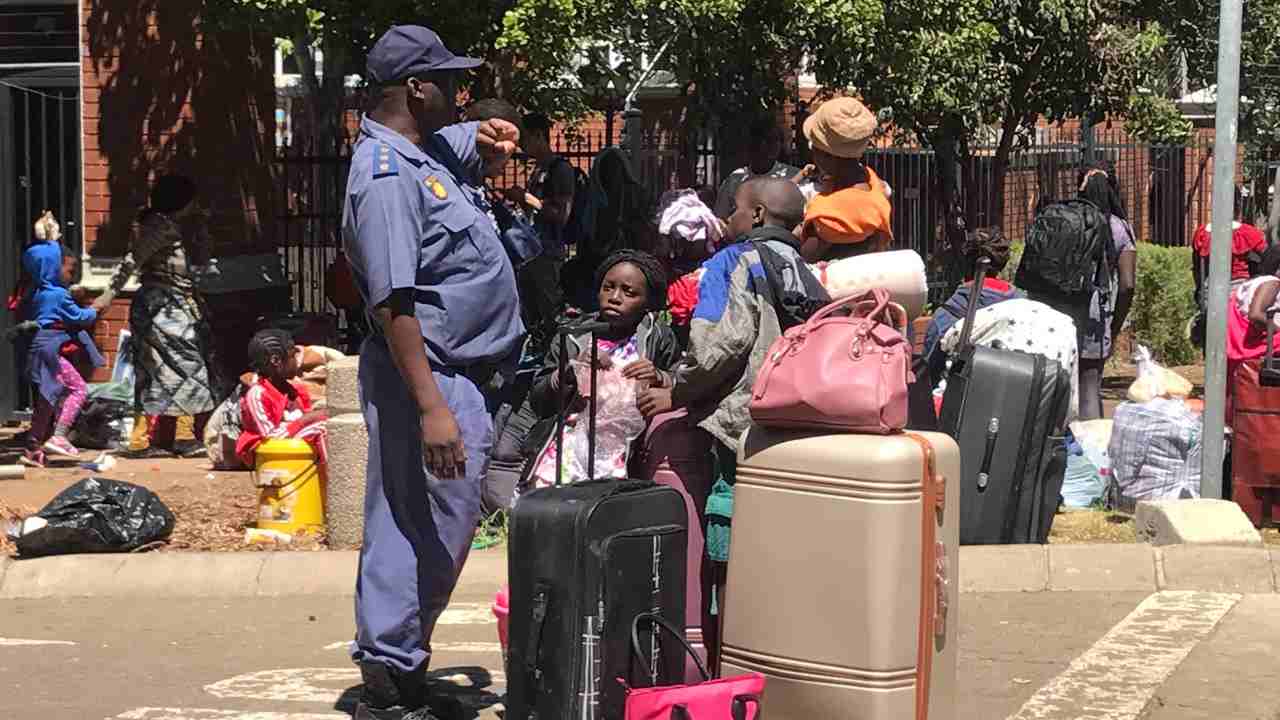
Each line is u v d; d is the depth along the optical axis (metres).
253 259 13.13
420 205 5.52
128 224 13.05
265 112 13.38
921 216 16.36
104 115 13.04
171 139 12.97
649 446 5.80
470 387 5.66
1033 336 8.83
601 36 11.71
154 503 8.83
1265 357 9.16
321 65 13.82
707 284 5.68
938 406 8.99
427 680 6.41
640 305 6.71
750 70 13.33
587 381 6.68
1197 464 9.45
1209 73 18.16
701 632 5.72
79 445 12.53
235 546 8.94
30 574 8.28
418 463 5.60
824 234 6.56
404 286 5.39
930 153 16.50
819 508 5.03
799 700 5.07
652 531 5.14
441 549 5.62
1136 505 8.85
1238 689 6.29
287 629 7.55
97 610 7.95
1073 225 10.87
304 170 13.52
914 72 13.16
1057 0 15.31
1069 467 9.65
